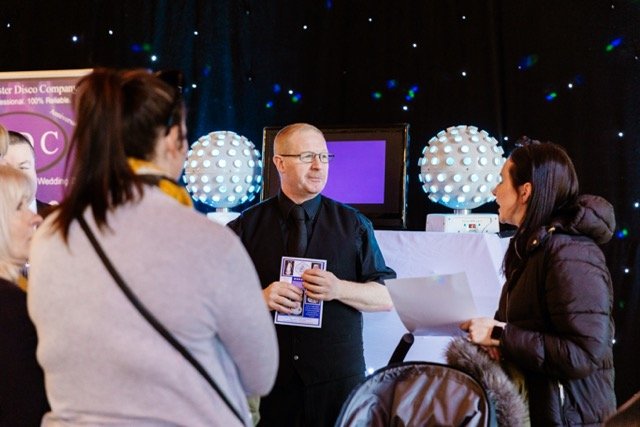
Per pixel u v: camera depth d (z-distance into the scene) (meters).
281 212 2.41
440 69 3.37
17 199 1.65
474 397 1.71
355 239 2.40
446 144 2.64
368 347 2.65
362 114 3.50
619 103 3.07
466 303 1.85
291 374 2.28
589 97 3.12
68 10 3.88
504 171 1.97
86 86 1.28
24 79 3.29
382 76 3.46
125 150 1.28
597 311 1.75
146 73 1.32
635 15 3.04
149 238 1.21
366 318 2.64
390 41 3.46
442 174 2.63
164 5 3.73
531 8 3.22
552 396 1.80
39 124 3.28
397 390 1.78
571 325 1.74
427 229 2.75
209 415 1.22
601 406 1.81
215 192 2.92
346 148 2.90
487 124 3.29
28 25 3.93
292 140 2.37
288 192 2.40
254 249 2.38
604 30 3.09
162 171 1.32
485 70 3.30
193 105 3.69
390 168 2.84
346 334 2.34
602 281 1.78
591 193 3.11
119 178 1.23
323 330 2.30
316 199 2.42
